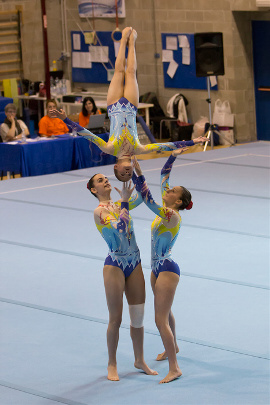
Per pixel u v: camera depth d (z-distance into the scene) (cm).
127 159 882
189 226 1620
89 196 1941
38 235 1587
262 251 1428
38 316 1138
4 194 1983
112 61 3091
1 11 3105
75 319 1123
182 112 2830
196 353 988
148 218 1700
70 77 3272
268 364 945
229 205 1791
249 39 2700
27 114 2928
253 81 2741
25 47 3197
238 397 849
